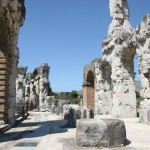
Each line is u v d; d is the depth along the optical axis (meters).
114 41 27.61
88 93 42.84
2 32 15.93
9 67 17.45
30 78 58.31
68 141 11.37
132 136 12.94
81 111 17.45
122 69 26.95
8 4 15.80
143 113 20.17
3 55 16.22
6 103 16.47
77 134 10.48
